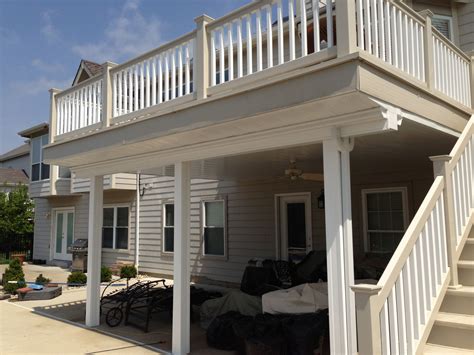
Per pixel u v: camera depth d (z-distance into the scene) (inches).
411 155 245.4
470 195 179.3
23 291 362.3
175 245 213.8
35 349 214.5
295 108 149.7
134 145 221.9
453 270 150.7
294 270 297.3
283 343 171.0
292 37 159.3
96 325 266.2
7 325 269.9
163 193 487.8
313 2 153.2
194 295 278.1
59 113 293.3
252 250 393.4
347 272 146.3
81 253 559.8
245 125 174.2
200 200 443.8
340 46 136.6
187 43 203.9
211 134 191.5
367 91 133.0
